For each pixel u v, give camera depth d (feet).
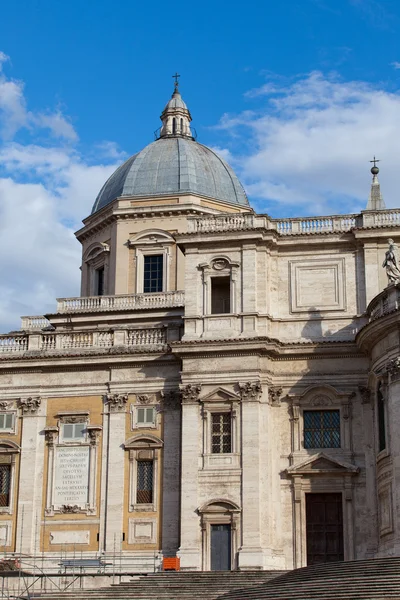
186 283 195.62
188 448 186.91
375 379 179.93
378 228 192.54
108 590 154.51
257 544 178.60
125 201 230.89
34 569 188.65
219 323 192.03
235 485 183.32
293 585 132.87
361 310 191.42
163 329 200.13
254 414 185.88
